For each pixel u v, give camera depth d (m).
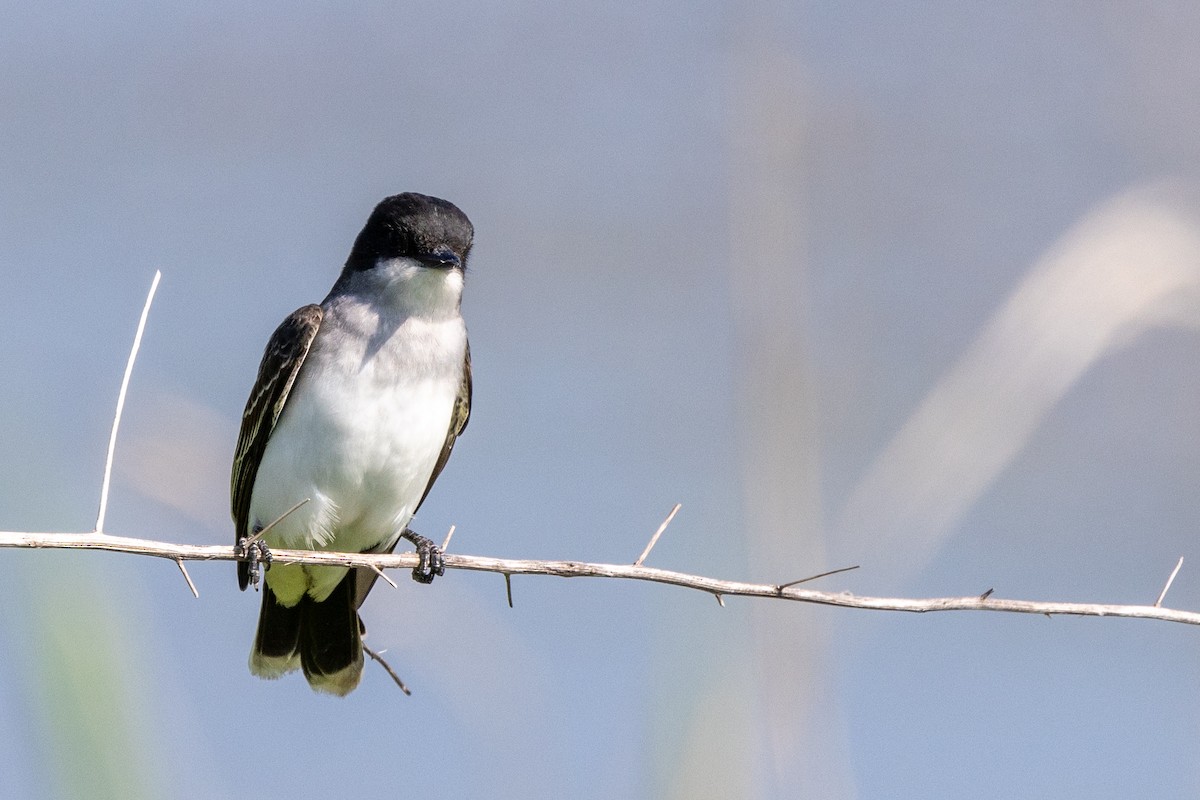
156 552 7.48
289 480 11.02
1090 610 7.56
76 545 7.26
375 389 10.93
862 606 7.70
